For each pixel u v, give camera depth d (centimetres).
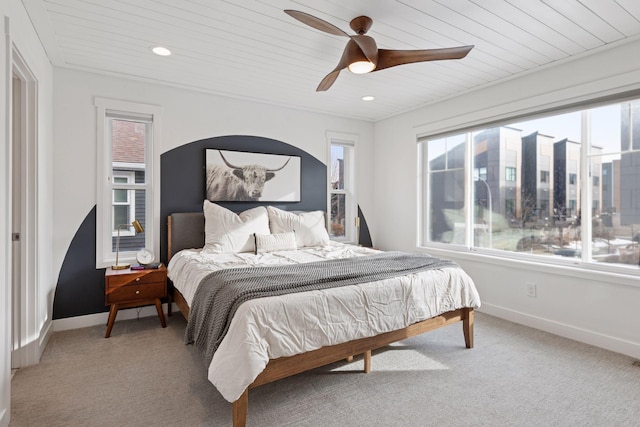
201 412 194
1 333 172
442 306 258
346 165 505
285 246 364
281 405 201
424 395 212
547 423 185
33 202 249
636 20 231
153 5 219
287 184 437
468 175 394
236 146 407
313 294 203
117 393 212
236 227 360
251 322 178
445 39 261
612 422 187
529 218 340
